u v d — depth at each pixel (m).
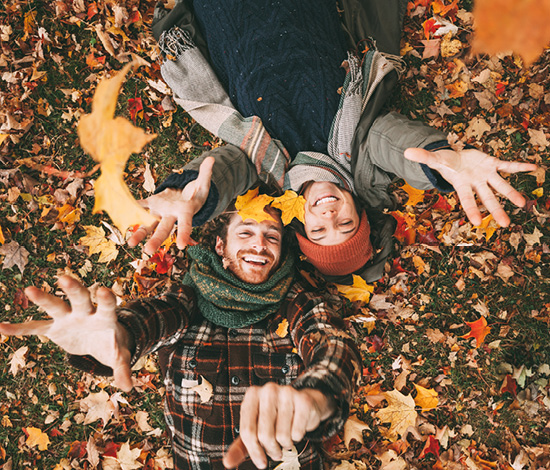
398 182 2.05
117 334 1.04
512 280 2.06
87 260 2.05
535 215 2.06
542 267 2.06
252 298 1.56
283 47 1.68
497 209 1.12
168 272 2.04
